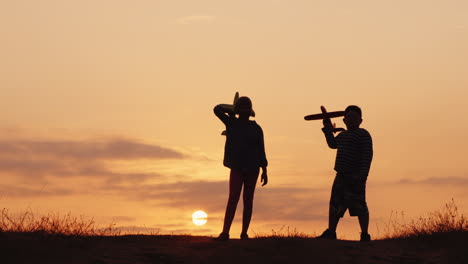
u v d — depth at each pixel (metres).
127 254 10.49
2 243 10.13
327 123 13.34
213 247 11.16
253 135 12.04
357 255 10.89
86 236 11.88
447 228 12.86
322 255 10.71
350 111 12.76
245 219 12.22
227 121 12.27
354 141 12.49
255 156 12.07
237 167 11.90
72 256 10.07
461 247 11.48
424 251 11.57
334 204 12.53
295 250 10.90
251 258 10.45
